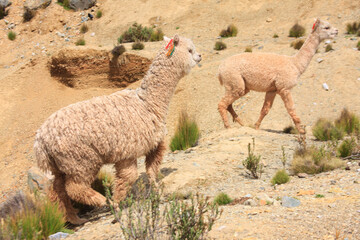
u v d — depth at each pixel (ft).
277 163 23.35
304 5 74.84
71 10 91.40
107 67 62.80
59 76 66.08
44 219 14.49
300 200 14.85
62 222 15.20
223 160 24.12
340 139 29.07
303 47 32.07
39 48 81.61
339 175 18.26
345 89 42.39
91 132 15.23
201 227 10.60
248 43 65.57
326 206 13.47
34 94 64.85
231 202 16.06
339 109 39.04
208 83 53.42
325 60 49.16
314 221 12.00
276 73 31.94
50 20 88.58
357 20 64.95
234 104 47.24
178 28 78.64
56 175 16.29
